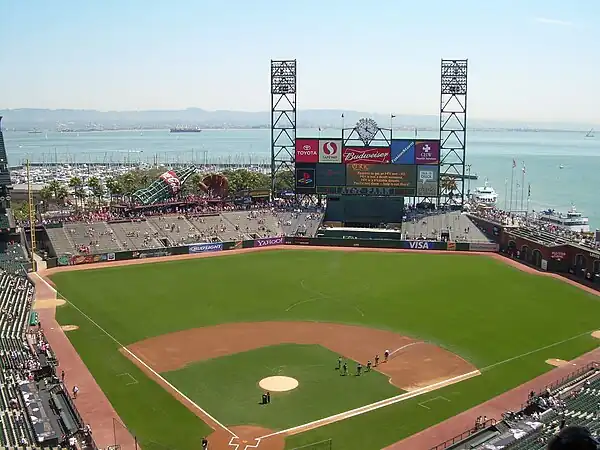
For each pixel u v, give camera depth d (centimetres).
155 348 5819
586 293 7894
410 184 11381
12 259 9294
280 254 10281
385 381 5028
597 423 3944
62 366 5356
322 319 6750
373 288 8106
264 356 5584
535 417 4150
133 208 11781
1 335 5916
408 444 3994
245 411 4469
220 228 11269
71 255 9488
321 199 12531
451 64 11612
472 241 10762
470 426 4244
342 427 4228
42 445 3744
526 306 7288
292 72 12044
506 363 5447
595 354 5669
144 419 4347
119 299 7562
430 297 7669
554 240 9581
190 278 8644
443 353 5700
